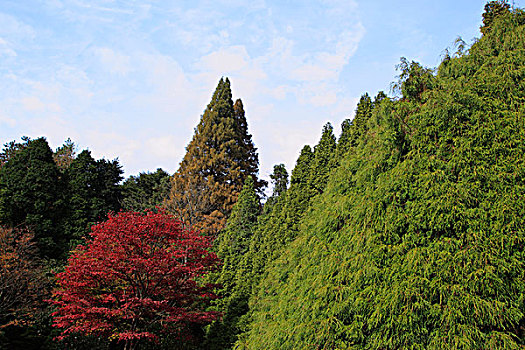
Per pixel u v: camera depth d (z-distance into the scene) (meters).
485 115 6.49
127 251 12.48
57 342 15.62
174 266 13.08
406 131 7.27
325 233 8.45
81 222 24.75
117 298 12.61
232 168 35.12
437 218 6.23
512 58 6.83
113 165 36.19
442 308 5.75
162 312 13.29
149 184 42.41
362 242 7.03
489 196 6.04
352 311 6.63
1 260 15.93
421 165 6.75
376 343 6.12
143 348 15.18
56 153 40.72
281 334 7.93
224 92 38.31
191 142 37.19
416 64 7.77
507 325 5.51
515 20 7.28
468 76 7.24
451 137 6.61
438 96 6.84
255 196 22.72
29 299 16.41
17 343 15.02
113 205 31.66
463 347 5.37
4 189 21.94
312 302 7.45
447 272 5.83
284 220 15.85
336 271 7.43
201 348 16.02
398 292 6.04
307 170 17.64
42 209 22.55
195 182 32.53
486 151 6.29
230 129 36.44
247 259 17.47
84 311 11.78
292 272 9.88
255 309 13.96
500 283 5.52
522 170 5.96
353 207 7.75
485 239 5.84
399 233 6.77
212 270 15.55
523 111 6.30
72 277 12.18
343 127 16.27
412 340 5.81
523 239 5.66
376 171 7.50
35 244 20.02
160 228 13.26
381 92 13.94
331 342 6.62
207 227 27.89
